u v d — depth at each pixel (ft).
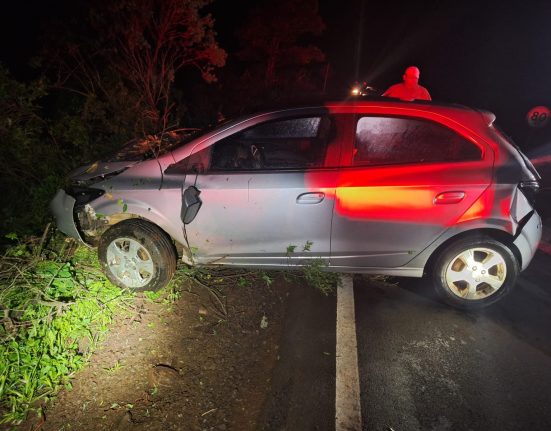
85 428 7.48
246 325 10.41
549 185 17.13
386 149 10.13
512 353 9.62
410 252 10.62
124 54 21.75
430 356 9.49
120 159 11.82
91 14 19.95
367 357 9.43
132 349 9.36
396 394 8.43
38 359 8.50
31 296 10.24
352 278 12.55
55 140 16.84
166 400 8.12
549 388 8.63
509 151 10.05
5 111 15.49
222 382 8.64
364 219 10.23
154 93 22.63
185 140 11.16
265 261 11.14
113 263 11.09
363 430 7.65
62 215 11.18
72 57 21.06
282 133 10.54
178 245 11.65
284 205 10.23
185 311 10.74
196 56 24.27
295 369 9.05
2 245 12.33
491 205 9.95
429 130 10.03
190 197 10.28
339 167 10.14
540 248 15.17
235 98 39.86
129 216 11.10
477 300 11.00
